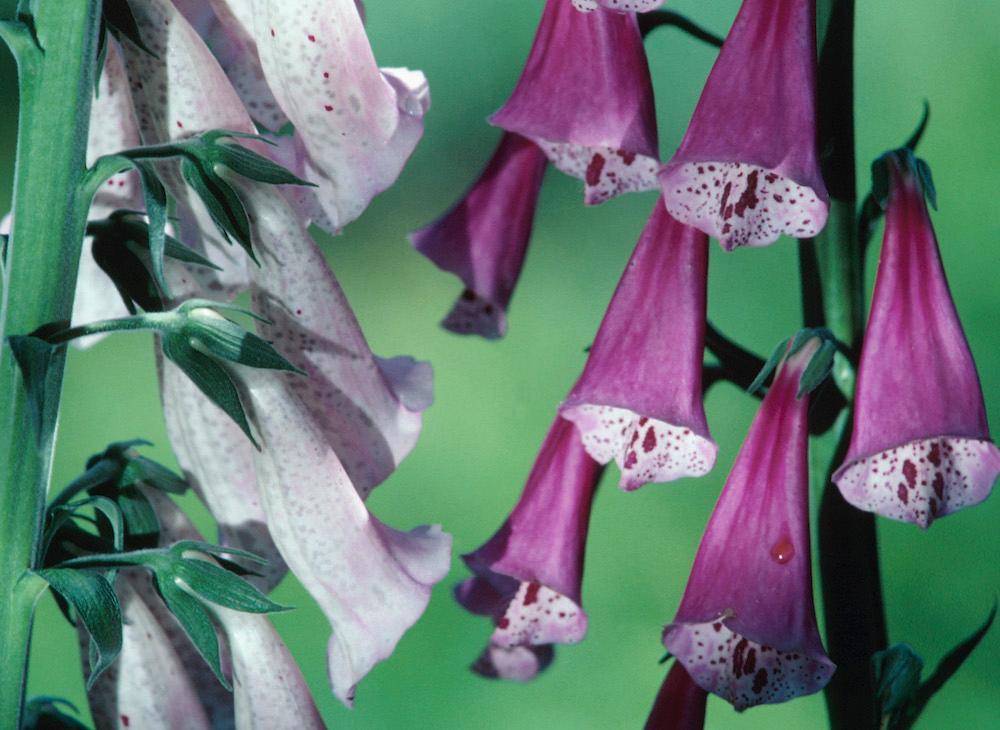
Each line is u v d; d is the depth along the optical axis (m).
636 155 0.43
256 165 0.38
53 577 0.38
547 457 0.44
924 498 0.41
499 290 0.46
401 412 0.42
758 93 0.41
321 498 0.40
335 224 0.41
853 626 0.43
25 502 0.38
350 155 0.41
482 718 1.00
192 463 0.41
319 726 0.41
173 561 0.38
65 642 0.96
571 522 0.44
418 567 0.41
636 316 0.42
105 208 0.41
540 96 0.43
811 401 0.43
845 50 0.42
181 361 0.38
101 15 0.39
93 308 0.42
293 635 0.99
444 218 0.46
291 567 0.41
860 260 0.43
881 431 0.41
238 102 0.41
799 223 0.41
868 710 0.43
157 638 0.41
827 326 0.43
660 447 0.42
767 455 0.42
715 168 0.41
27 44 0.38
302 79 0.41
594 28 0.42
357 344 0.41
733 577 0.42
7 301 0.38
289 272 0.41
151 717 0.41
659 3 0.40
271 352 0.38
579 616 0.44
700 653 0.42
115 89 0.41
